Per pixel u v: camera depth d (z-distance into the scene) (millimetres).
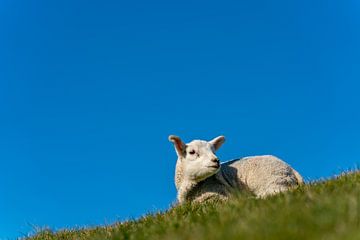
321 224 6801
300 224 6953
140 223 11422
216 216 9273
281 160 15141
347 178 10750
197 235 7309
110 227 12062
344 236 6016
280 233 6527
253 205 9398
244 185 14742
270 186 14227
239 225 7371
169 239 7609
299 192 10477
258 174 14547
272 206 8680
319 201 8219
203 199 14773
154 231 9336
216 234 7047
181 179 15492
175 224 9523
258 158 15016
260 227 7016
